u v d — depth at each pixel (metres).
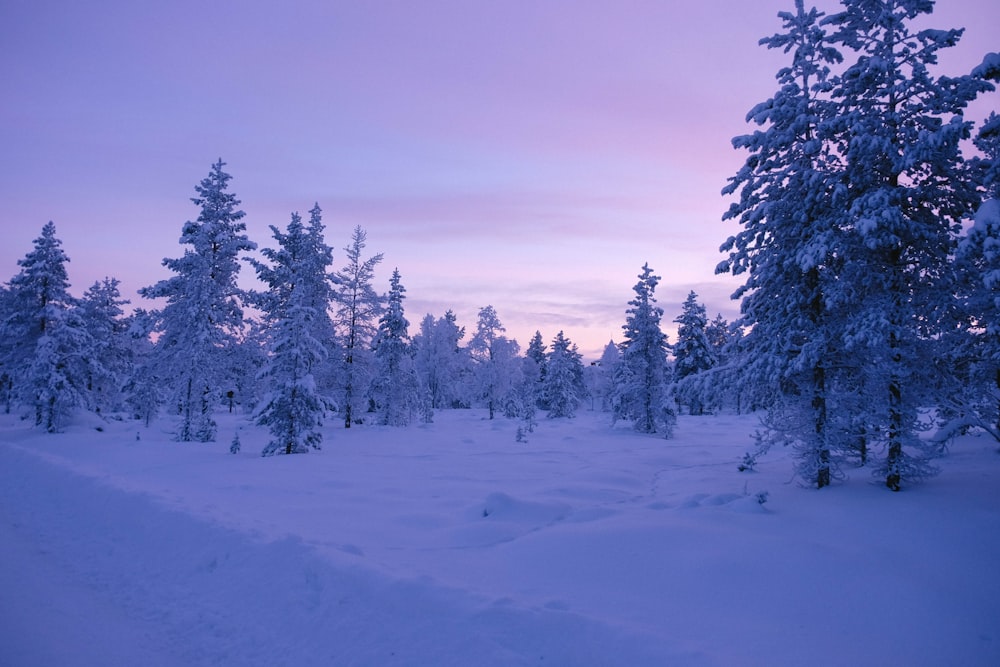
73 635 5.86
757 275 13.42
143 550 8.60
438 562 8.08
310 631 5.77
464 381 71.69
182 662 5.46
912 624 6.22
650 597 6.90
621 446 27.84
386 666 5.02
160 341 30.56
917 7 11.54
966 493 10.55
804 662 5.30
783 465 18.08
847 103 12.52
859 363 12.41
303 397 24.53
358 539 9.40
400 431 35.75
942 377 12.23
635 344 36.31
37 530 10.18
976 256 10.04
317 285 34.94
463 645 5.09
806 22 12.74
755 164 13.51
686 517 10.35
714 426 41.53
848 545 8.55
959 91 11.08
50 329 35.19
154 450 24.19
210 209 31.19
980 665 5.45
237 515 9.74
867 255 12.23
